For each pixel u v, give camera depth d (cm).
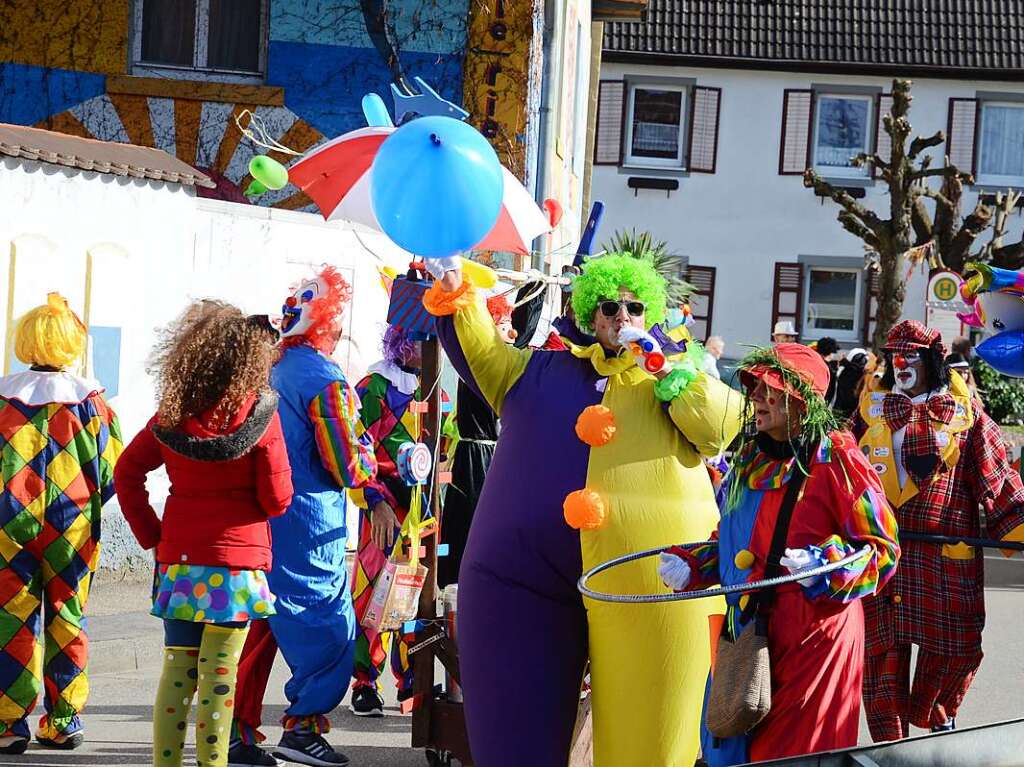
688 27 3856
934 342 743
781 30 3878
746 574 479
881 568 464
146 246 1101
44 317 696
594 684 530
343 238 1290
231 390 555
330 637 683
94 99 1577
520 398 552
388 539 716
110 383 1074
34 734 743
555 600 535
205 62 1597
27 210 1005
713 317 3866
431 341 671
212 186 1147
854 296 3850
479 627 537
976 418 733
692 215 3853
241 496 572
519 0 1570
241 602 571
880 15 3916
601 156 3859
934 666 741
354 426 668
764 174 3853
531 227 678
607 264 546
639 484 527
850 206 3372
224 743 579
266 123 1595
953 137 3884
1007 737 370
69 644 706
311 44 1590
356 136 667
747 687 459
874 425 749
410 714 838
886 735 731
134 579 1130
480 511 551
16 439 686
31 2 1564
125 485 581
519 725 530
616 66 3850
